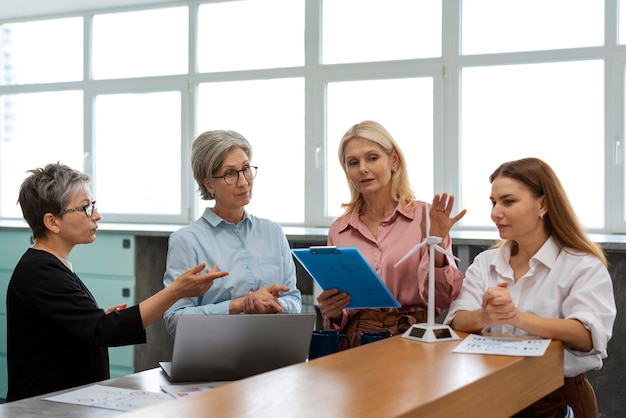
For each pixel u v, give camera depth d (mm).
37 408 1483
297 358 1723
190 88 4578
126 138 4785
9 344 1882
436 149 4020
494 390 1268
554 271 1723
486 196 3959
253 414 1005
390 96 4137
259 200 4465
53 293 1794
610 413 3238
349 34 4250
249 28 4488
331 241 2133
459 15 3967
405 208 2039
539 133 3857
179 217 4637
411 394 1110
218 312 1901
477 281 1845
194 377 1687
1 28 5152
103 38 4852
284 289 1875
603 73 3719
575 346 1571
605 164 3717
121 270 3895
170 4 4621
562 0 3799
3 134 5172
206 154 2043
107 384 1690
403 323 1906
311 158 4301
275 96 4422
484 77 3953
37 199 1872
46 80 5027
